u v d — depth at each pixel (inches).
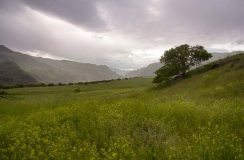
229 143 128.7
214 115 222.5
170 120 221.0
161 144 152.3
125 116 236.1
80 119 256.1
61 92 3134.8
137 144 160.1
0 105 547.2
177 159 115.4
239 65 764.6
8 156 152.5
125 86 3425.2
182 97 454.3
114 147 139.9
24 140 174.1
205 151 121.7
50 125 235.6
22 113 400.8
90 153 131.9
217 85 568.4
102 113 257.3
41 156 140.6
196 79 932.6
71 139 179.6
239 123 192.2
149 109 273.9
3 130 217.0
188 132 179.0
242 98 339.0
